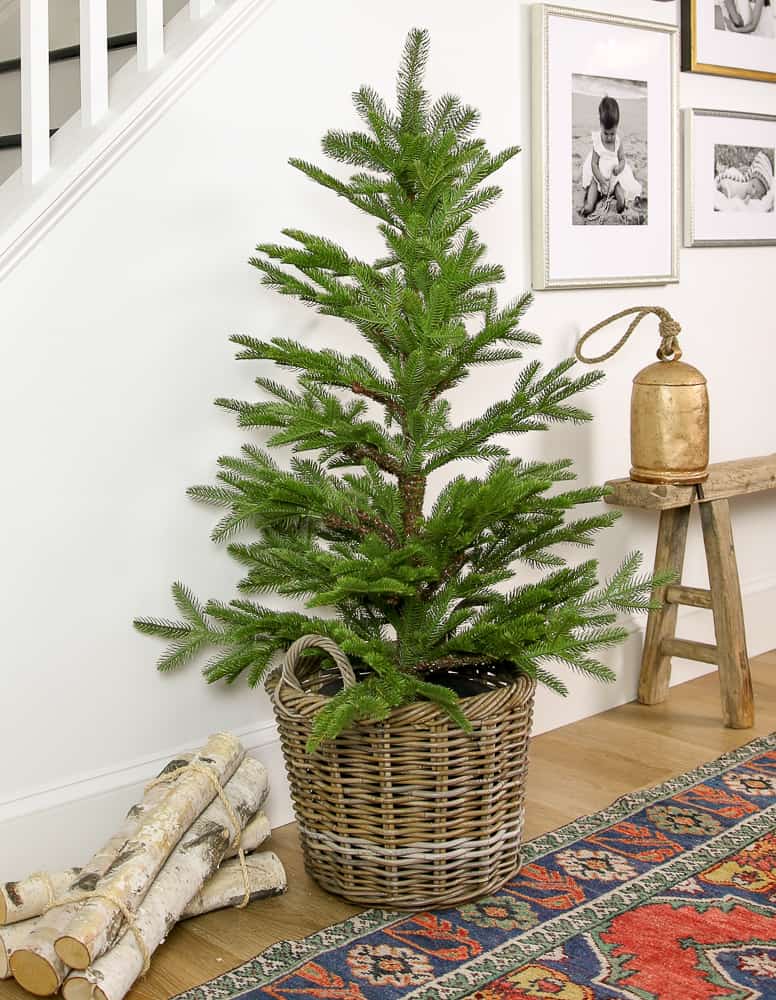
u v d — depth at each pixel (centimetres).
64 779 218
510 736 204
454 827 203
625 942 193
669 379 284
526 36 277
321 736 185
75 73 263
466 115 220
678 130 310
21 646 211
